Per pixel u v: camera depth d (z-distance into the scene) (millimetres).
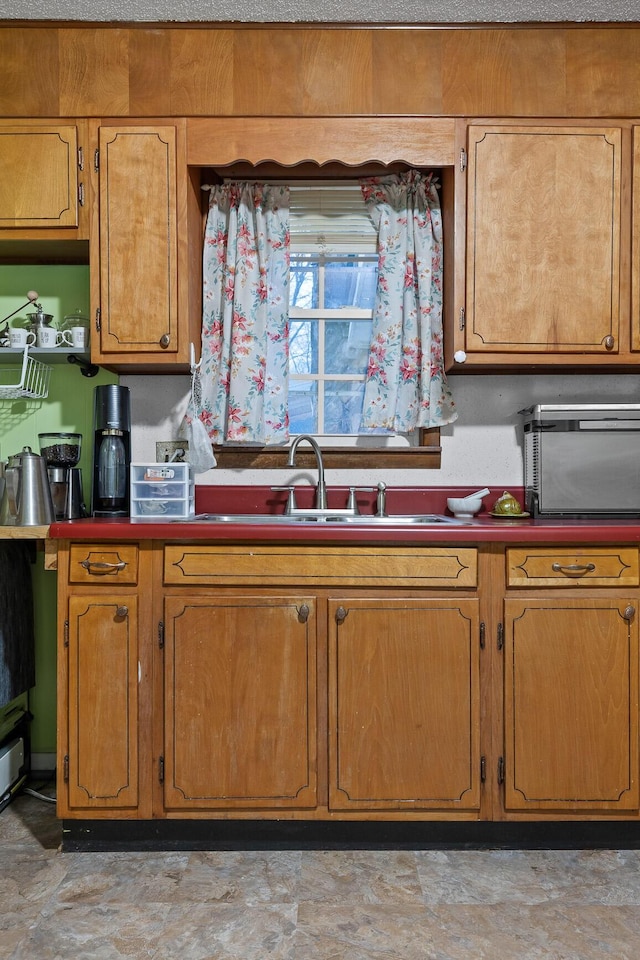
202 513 2330
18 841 1844
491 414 2373
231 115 2051
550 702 1729
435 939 1423
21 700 2301
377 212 2334
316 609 1731
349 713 1720
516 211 2049
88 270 2373
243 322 2307
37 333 2188
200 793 1727
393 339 2326
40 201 2066
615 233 2053
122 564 1751
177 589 1748
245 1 1960
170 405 2371
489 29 2049
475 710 1720
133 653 1742
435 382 2328
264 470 2369
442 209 2324
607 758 1732
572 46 2051
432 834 1780
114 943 1411
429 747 1726
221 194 2336
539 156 2045
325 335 2471
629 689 1735
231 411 2289
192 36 2055
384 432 2383
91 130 2061
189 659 1728
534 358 2068
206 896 1571
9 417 2387
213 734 1725
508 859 1737
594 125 2049
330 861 1725
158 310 2061
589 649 1733
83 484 2375
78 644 1746
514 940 1421
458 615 1725
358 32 2051
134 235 2051
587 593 1747
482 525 1771
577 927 1464
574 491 2174
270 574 1732
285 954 1377
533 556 1740
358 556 1731
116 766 1739
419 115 2051
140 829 1776
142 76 2055
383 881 1634
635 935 1438
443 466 2369
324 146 2051
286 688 1727
